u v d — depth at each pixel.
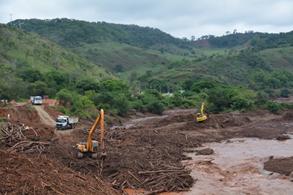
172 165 38.41
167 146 51.12
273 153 48.28
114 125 82.56
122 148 46.66
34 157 30.11
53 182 24.41
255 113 95.94
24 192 21.62
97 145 37.12
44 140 44.56
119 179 33.22
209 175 37.50
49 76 109.25
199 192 32.16
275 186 33.56
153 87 164.25
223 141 60.00
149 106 108.31
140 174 34.44
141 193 31.11
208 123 72.56
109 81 118.50
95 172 34.44
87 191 25.55
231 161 43.84
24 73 107.62
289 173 36.88
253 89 174.00
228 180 35.81
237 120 78.81
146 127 74.38
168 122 79.62
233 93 105.25
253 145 55.38
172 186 32.81
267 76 190.88
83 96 93.94
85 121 77.50
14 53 130.12
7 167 24.53
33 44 147.12
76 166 35.22
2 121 51.19
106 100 96.12
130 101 110.75
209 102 102.62
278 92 170.25
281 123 80.19
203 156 47.31
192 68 198.50
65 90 92.25
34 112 70.12
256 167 40.25
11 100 88.06
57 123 60.50
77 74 131.38
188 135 61.44
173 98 125.50
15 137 44.03
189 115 82.25
